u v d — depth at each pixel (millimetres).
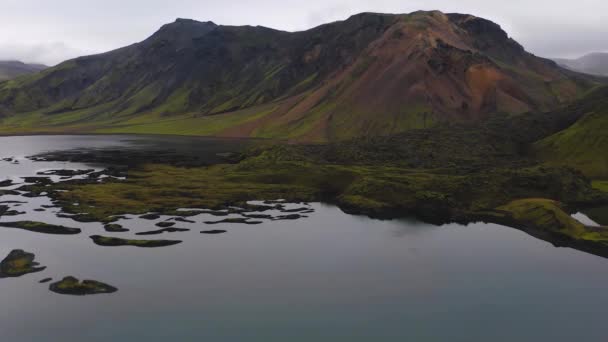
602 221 111562
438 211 119812
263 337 58969
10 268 76500
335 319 63844
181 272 78188
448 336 59844
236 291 71625
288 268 81062
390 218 115375
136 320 62406
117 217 108875
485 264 84250
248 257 86000
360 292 72250
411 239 98562
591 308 67438
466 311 66500
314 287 73688
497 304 68750
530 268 82438
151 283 73562
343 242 95875
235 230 102625
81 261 81500
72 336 58344
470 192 129500
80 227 100688
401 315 65250
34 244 89250
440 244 95250
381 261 85312
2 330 59281
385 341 58688
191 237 96750
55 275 75375
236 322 62531
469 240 97938
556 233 101375
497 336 60000
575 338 59625
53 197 126688
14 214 109375
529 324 62875
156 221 107125
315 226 107188
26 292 69250
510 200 125062
